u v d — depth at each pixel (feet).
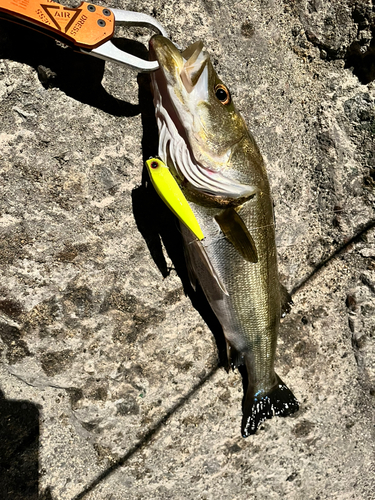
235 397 1.51
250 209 1.28
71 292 1.32
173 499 1.47
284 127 1.53
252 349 1.41
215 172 1.20
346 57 1.58
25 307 1.29
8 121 1.20
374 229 1.66
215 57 1.41
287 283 1.59
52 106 1.24
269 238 1.34
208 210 1.24
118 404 1.41
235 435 1.52
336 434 1.66
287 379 1.58
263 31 1.48
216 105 1.19
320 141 1.59
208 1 1.40
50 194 1.26
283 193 1.54
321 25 1.52
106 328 1.37
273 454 1.57
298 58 1.55
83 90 1.26
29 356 1.32
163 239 1.39
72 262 1.31
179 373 1.45
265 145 1.49
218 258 1.28
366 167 1.63
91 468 1.42
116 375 1.39
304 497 1.63
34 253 1.27
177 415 1.46
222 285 1.31
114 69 1.28
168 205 1.18
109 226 1.33
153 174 1.17
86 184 1.29
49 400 1.40
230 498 1.53
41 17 1.07
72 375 1.36
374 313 1.68
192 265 1.34
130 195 1.34
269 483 1.58
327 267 1.64
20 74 1.20
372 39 1.51
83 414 1.39
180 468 1.47
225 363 1.50
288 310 1.54
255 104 1.47
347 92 1.60
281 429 1.58
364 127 1.61
